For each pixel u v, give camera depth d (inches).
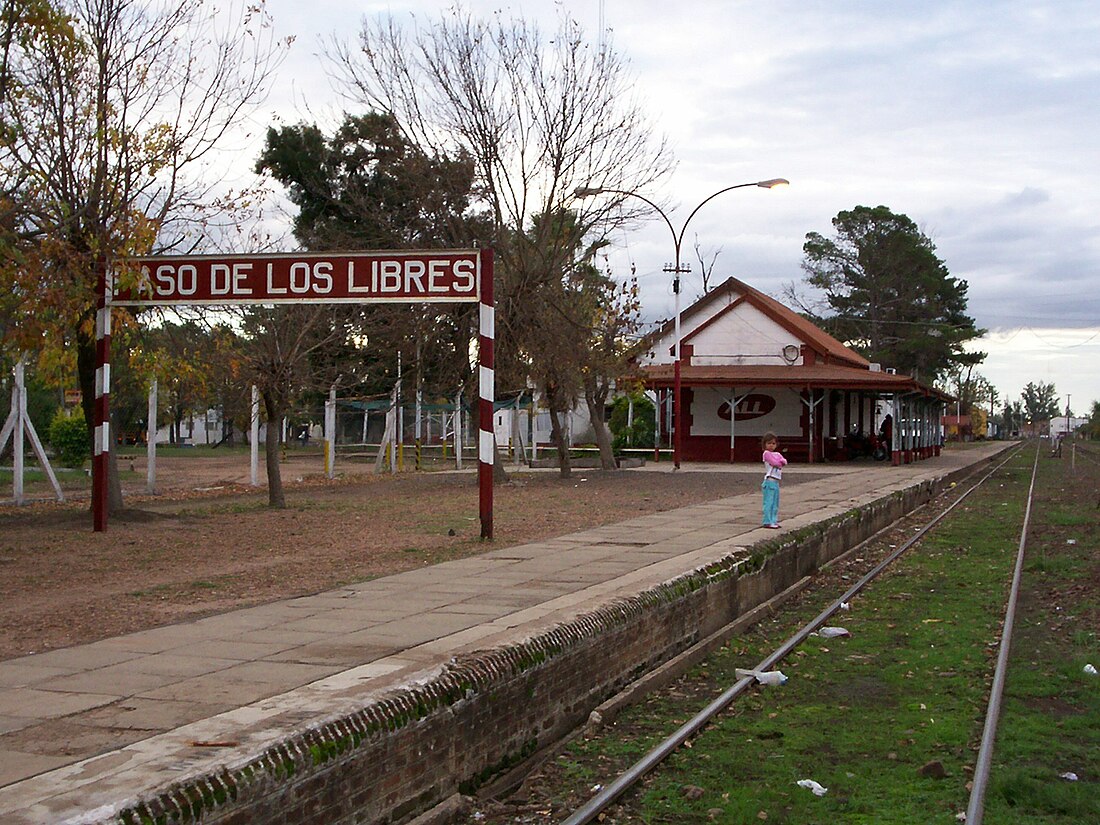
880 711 333.7
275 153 1295.5
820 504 840.3
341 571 478.9
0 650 309.4
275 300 582.9
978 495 1278.3
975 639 436.1
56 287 565.3
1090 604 507.2
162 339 778.2
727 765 281.9
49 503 890.7
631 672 363.6
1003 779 257.8
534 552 542.3
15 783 186.4
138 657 297.7
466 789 257.0
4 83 557.0
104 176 600.4
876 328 3024.1
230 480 1257.4
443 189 1059.3
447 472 1435.8
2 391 1342.3
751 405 1726.1
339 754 209.5
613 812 249.9
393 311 1070.4
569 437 2180.1
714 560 479.2
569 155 1061.1
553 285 1082.1
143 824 167.8
